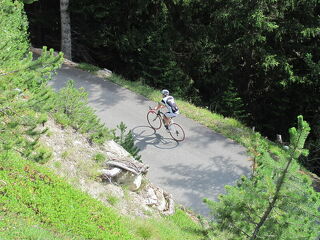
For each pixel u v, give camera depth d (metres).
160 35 21.39
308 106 20.94
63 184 10.06
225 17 18.97
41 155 7.70
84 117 12.73
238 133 16.83
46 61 7.45
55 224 8.48
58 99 12.32
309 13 19.11
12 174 9.43
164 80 21.16
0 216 7.79
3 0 8.97
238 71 22.44
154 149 14.88
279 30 18.77
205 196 12.84
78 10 21.77
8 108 7.18
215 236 6.51
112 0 21.48
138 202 11.47
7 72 7.14
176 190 12.96
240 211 6.26
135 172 11.78
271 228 5.96
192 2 20.52
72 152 11.51
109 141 12.95
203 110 18.91
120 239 9.04
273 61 18.81
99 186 11.09
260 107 23.05
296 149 5.53
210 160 14.72
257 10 17.75
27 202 8.77
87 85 19.05
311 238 5.85
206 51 21.94
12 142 6.79
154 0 20.81
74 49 25.89
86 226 8.94
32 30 25.94
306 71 20.47
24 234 7.42
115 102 17.81
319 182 15.07
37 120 7.50
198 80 23.14
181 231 10.72
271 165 5.77
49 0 25.39
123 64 25.03
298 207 5.75
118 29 22.91
